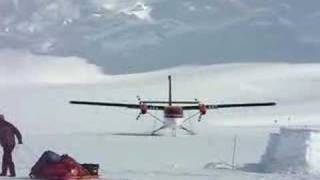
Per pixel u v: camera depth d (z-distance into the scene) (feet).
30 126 352.49
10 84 648.79
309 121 411.54
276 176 127.85
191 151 187.93
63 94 552.00
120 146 204.74
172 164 151.84
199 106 304.91
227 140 238.89
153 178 123.85
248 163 148.97
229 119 410.52
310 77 651.66
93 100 526.57
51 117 402.31
